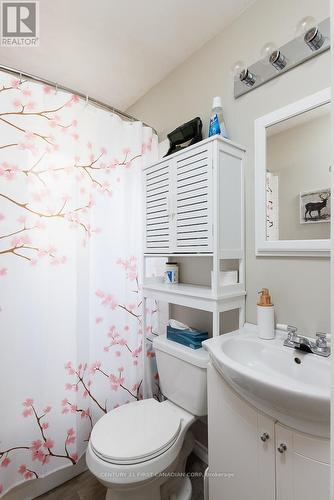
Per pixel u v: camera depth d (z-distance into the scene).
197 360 1.23
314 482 0.74
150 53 1.62
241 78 1.27
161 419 1.23
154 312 1.87
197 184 1.30
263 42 1.26
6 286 1.25
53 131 1.41
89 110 1.57
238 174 1.31
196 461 1.55
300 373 0.97
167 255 1.48
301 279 1.13
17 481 1.27
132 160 1.77
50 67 1.73
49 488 1.37
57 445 1.39
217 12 1.35
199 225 1.29
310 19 1.08
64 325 1.43
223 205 1.24
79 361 1.49
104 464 1.01
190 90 1.65
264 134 1.24
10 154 1.27
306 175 1.10
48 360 1.38
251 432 0.90
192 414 1.30
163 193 1.51
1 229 1.25
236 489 0.96
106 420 1.23
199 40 1.53
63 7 1.30
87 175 1.55
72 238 1.47
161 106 1.88
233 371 0.86
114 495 1.11
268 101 1.24
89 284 1.57
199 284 1.60
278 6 1.20
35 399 1.33
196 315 1.60
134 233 1.78
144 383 1.73
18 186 1.29
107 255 1.65
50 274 1.39
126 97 2.09
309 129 1.10
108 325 1.64
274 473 0.84
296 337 1.05
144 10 1.33
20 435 1.28
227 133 1.42
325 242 1.04
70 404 1.44
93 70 1.77
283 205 1.18
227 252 1.25
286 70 1.17
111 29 1.44
